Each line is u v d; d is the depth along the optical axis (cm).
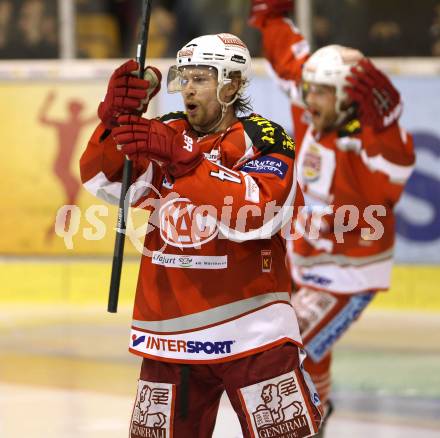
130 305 2464
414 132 2472
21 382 1767
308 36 2645
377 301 2452
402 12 2653
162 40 2761
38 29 2734
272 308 936
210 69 936
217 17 2750
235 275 927
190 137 943
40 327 2272
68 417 1534
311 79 1399
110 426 1484
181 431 955
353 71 1312
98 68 2577
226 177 880
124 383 1769
